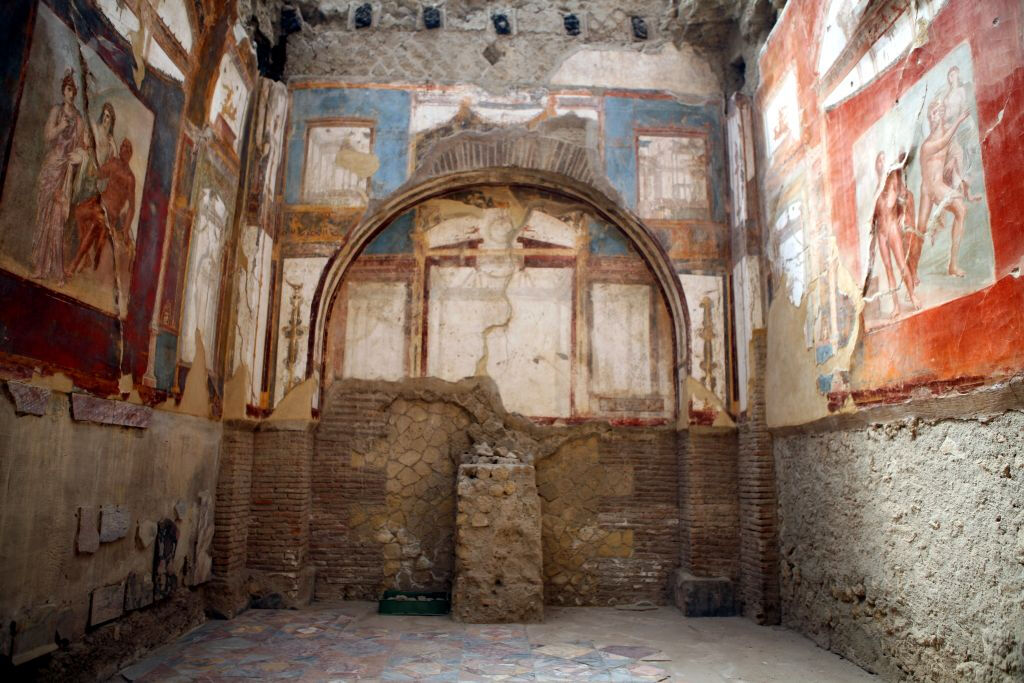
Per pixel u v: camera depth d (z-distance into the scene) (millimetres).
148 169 5164
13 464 3789
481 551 6648
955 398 4129
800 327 6234
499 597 6562
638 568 7465
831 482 5703
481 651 5543
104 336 4633
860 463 5270
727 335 7469
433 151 7660
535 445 7594
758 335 7062
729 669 5133
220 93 6395
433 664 5188
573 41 7973
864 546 5184
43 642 4062
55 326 4109
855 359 5285
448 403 7676
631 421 7695
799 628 6219
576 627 6406
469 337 7805
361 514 7441
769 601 6609
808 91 6141
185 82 5715
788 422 6414
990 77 3889
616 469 7629
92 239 4457
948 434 4277
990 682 3861
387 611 6797
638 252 7988
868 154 5168
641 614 7000
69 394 4258
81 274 4355
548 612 7031
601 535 7516
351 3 7965
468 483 6805
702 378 7391
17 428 3811
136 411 5055
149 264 5227
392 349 7742
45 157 3961
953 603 4188
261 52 7531
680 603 7082
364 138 7684
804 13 6234
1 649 3705
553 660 5328
